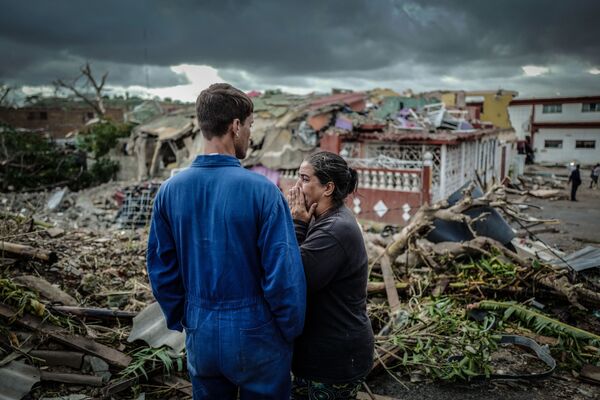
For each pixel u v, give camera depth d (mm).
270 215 1860
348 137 13023
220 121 1931
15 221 5633
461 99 26266
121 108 46906
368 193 11891
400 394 3191
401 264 5484
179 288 2080
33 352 2961
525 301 4402
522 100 38688
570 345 3596
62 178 19172
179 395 2953
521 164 25672
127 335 3314
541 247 7461
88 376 2891
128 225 11430
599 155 36219
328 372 2166
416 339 3625
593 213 13781
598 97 35688
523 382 3334
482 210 5871
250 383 1903
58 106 45938
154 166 18094
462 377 3232
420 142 12039
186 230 1924
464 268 4922
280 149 13953
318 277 2061
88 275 4266
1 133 18375
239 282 1873
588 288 5133
